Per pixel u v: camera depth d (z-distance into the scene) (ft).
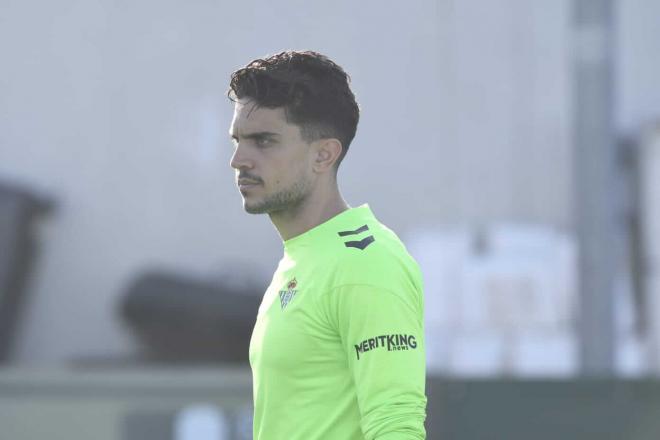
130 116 121.19
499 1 117.91
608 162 77.61
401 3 119.03
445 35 118.62
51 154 120.98
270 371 25.89
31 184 120.78
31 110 121.19
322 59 27.04
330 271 25.34
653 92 114.42
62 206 120.67
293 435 25.59
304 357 25.43
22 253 116.78
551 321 100.53
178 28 121.08
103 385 73.82
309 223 26.94
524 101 117.50
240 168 26.68
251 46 120.16
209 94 120.88
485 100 118.01
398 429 24.29
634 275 107.55
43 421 74.33
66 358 118.01
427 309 103.60
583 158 77.87
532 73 117.39
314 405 25.49
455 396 69.41
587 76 77.77
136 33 121.19
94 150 121.19
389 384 24.48
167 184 120.78
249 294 112.37
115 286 120.06
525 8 117.60
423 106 118.73
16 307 116.57
